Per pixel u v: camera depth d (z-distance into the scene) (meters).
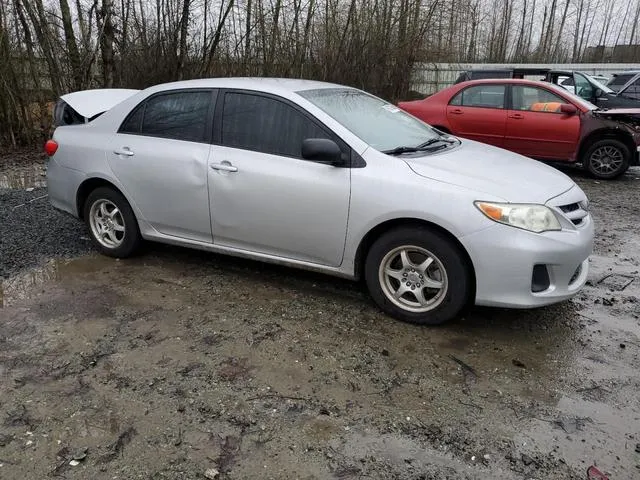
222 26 13.38
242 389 3.02
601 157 8.83
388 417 2.80
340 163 3.75
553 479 2.40
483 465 2.48
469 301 3.66
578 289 3.64
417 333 3.64
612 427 2.73
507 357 3.37
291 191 3.88
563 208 3.59
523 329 3.71
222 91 4.31
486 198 3.41
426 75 17.41
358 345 3.49
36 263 4.82
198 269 4.73
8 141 11.10
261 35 13.71
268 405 2.89
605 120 8.59
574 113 8.73
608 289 4.41
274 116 4.07
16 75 10.89
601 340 3.59
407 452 2.56
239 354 3.37
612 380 3.14
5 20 10.50
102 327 3.69
